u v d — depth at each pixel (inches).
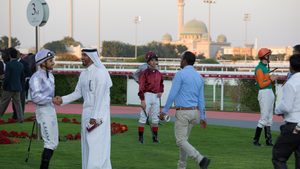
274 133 653.9
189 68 395.2
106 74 353.4
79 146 517.0
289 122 334.3
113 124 672.4
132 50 5300.2
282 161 341.4
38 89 379.9
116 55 5098.4
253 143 559.5
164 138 594.6
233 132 657.0
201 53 6328.7
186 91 388.8
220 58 5826.8
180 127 392.5
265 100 546.0
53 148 390.6
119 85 1079.0
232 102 1062.4
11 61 684.1
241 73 1007.0
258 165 441.4
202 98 397.1
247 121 800.9
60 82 1110.4
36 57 384.2
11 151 479.5
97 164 345.4
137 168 420.8
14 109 724.0
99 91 347.9
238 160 463.8
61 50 4719.5
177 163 443.2
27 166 415.8
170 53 5767.7
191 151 388.5
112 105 1059.3
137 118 807.7
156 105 559.2
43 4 631.8
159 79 557.9
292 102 331.0
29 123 700.7
